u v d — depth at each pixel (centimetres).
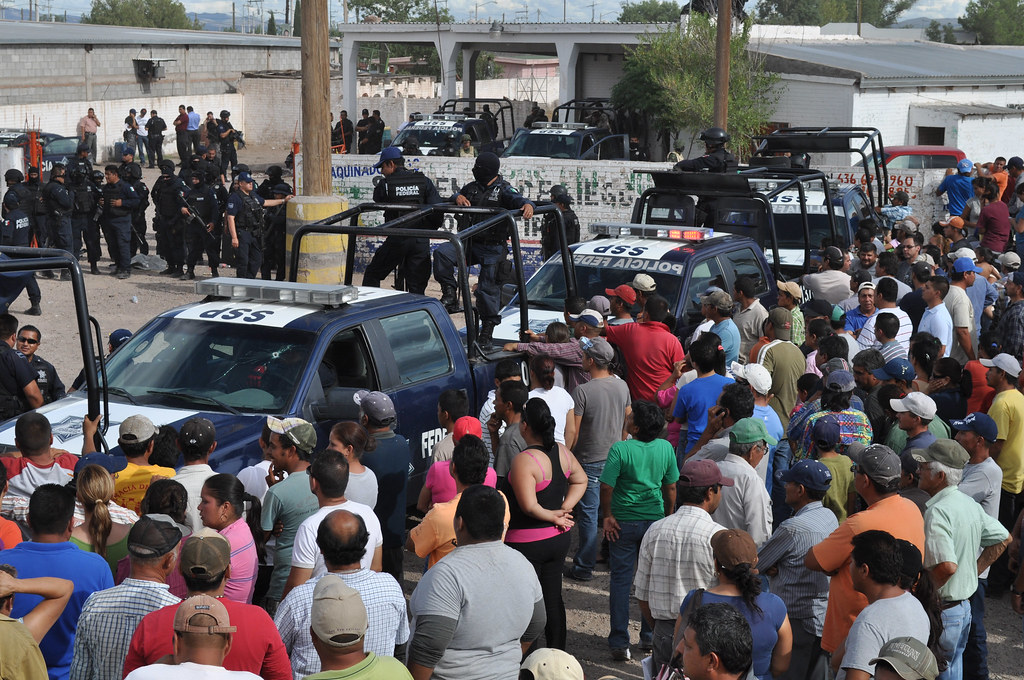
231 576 1016
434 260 2192
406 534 1672
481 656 914
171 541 878
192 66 8962
